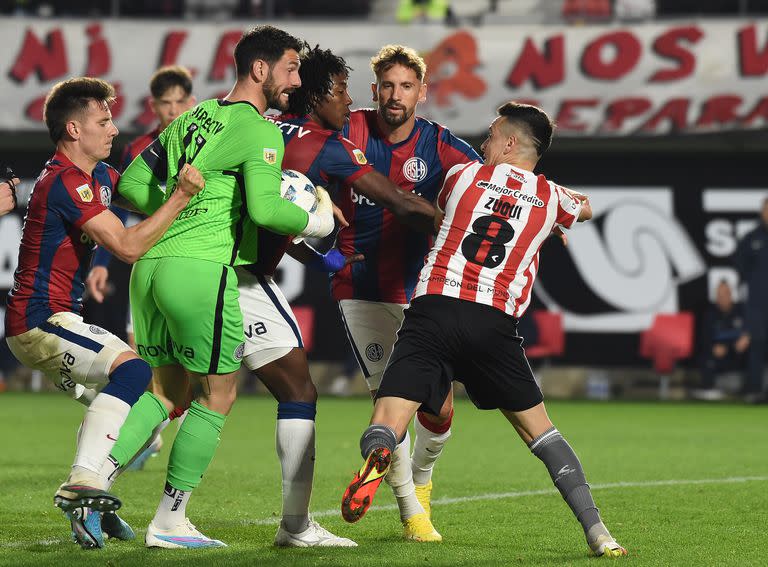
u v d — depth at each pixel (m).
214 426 16.91
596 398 65.00
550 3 67.75
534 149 16.97
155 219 15.98
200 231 16.48
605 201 66.88
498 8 68.44
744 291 63.53
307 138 17.55
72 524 16.44
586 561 15.78
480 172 16.56
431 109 62.19
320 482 26.05
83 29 62.88
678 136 61.38
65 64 62.78
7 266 67.44
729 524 19.89
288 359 17.08
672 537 18.38
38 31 62.97
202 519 20.31
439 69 62.06
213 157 16.56
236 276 16.78
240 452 33.00
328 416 48.38
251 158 16.38
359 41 62.12
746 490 25.00
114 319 65.75
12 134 63.72
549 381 66.38
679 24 61.41
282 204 16.28
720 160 66.06
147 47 62.69
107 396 16.31
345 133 19.77
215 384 16.88
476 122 62.03
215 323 16.41
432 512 21.47
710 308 64.94
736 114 60.91
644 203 66.56
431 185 20.02
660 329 65.31
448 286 16.08
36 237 16.73
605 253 66.44
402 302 19.56
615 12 66.81
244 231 16.75
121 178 17.88
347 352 66.25
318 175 17.66
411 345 15.94
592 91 61.78
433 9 67.88
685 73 61.28
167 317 16.52
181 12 68.50
